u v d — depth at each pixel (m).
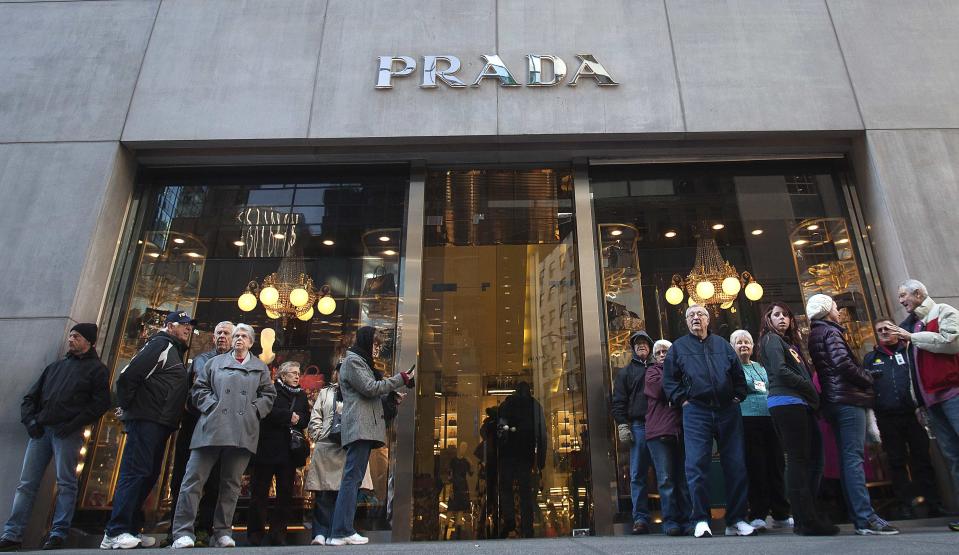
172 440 6.68
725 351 5.44
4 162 7.45
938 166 7.44
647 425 6.05
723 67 7.95
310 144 7.73
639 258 7.75
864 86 7.84
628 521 6.56
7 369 6.48
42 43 8.12
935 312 5.13
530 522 7.02
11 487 6.09
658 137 7.75
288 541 6.38
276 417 6.04
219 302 7.61
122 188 7.67
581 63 7.97
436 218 8.08
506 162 8.11
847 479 4.79
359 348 5.46
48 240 7.09
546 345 7.71
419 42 8.13
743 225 7.91
